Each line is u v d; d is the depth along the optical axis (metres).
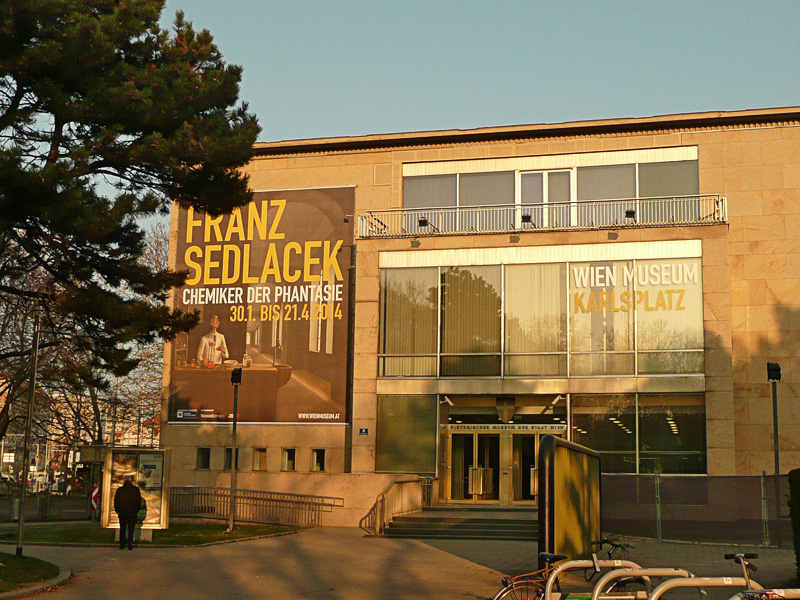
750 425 30.08
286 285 34.66
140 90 17.84
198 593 14.54
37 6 16.47
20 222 17.45
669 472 29.41
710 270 29.92
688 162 32.06
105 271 19.28
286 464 33.69
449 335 31.91
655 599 8.32
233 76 19.98
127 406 47.09
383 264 32.81
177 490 30.62
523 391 30.89
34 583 15.02
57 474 55.41
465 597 14.10
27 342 36.81
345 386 33.53
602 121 32.53
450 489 31.64
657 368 29.97
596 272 30.98
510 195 33.47
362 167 34.75
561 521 13.49
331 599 13.91
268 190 35.31
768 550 20.83
